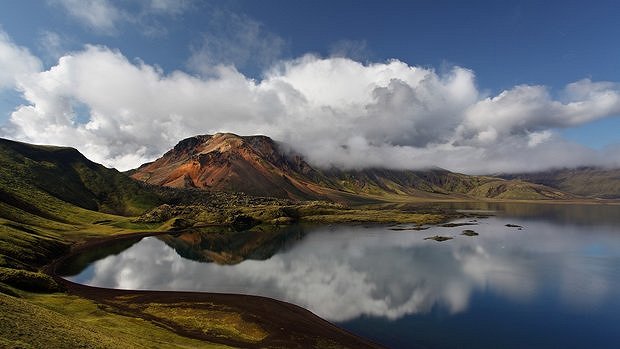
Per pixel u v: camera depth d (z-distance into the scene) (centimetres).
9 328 4553
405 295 11125
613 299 10712
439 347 7762
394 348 7656
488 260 15912
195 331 7894
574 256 16700
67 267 14925
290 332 8169
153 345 5981
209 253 18662
